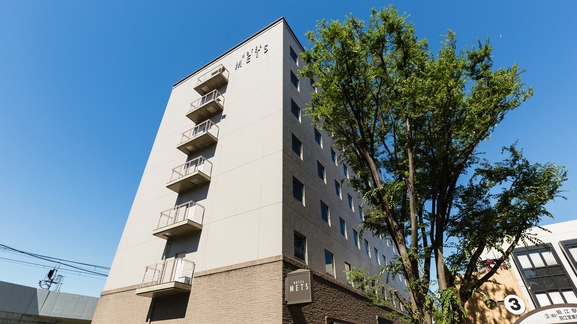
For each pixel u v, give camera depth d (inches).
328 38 423.2
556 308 369.4
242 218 536.4
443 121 382.0
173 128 852.0
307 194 618.8
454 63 385.1
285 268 449.4
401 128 464.8
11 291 821.2
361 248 827.4
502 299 546.0
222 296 470.9
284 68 719.1
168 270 569.0
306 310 456.4
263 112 658.2
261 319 412.5
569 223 589.6
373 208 498.3
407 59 428.1
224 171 631.2
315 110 477.7
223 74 832.9
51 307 887.7
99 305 617.0
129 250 670.5
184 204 598.5
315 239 583.8
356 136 469.4
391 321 788.0
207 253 540.4
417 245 356.5
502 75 367.9
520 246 599.5
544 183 352.2
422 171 445.7
